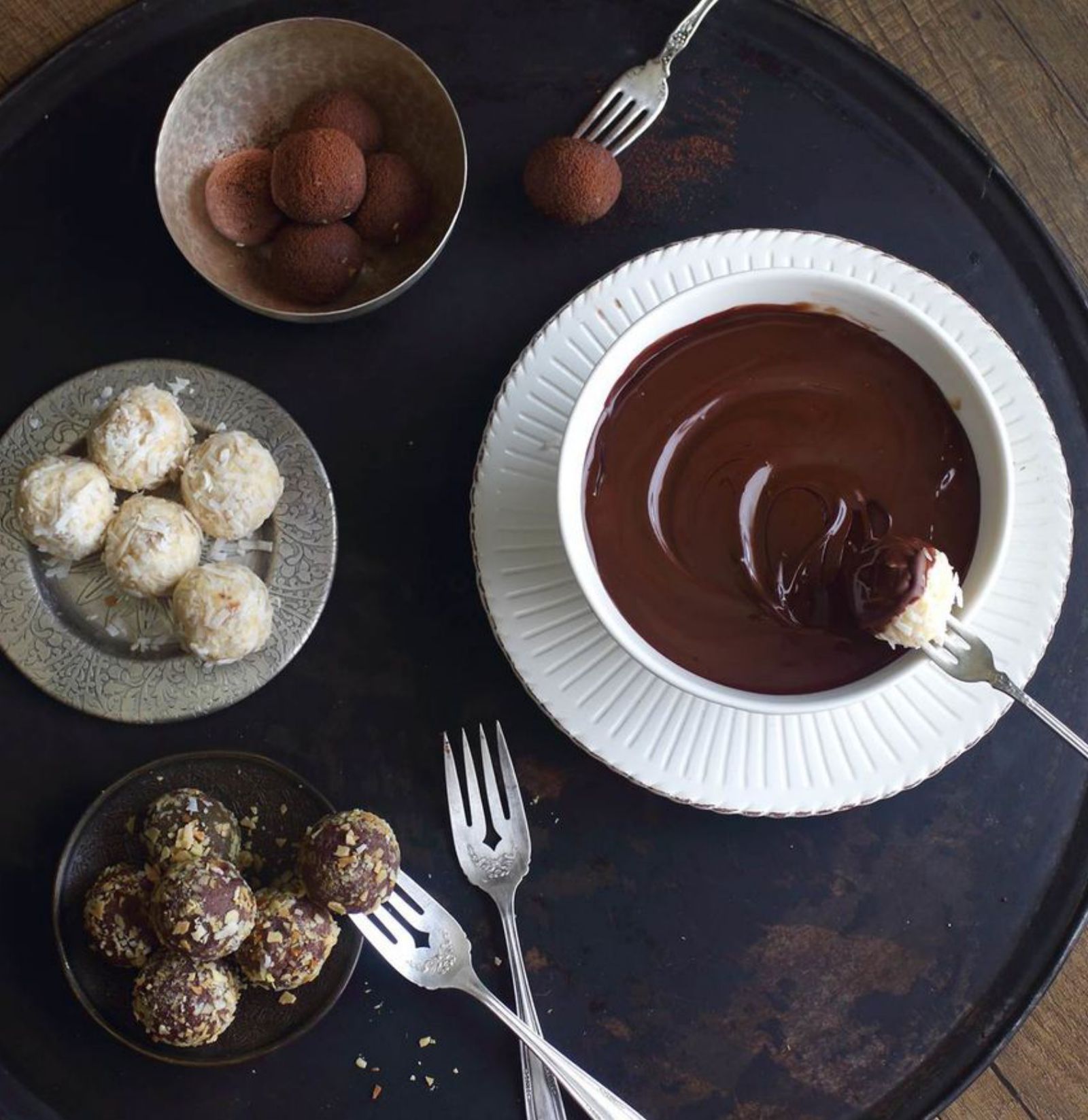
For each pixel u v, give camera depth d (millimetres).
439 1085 604
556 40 624
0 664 608
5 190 616
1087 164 636
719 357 552
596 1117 585
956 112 636
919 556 521
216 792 601
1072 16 637
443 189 617
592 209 606
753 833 613
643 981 608
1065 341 626
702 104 627
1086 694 619
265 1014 597
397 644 610
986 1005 610
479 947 606
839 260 583
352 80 614
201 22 619
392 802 607
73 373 615
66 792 605
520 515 577
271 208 606
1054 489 578
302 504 609
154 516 588
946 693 571
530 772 610
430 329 621
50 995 600
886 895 613
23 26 621
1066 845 616
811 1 637
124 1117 598
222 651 585
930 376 547
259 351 618
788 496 551
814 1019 609
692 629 550
